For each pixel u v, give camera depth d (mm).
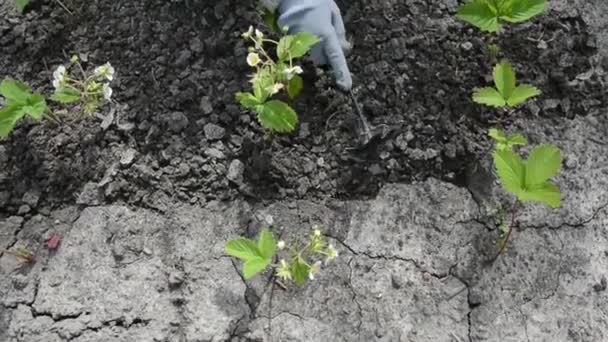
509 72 1260
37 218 1300
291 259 1271
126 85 1348
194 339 1229
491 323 1249
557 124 1360
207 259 1275
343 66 1284
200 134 1324
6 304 1245
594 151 1346
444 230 1299
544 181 1188
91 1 1387
